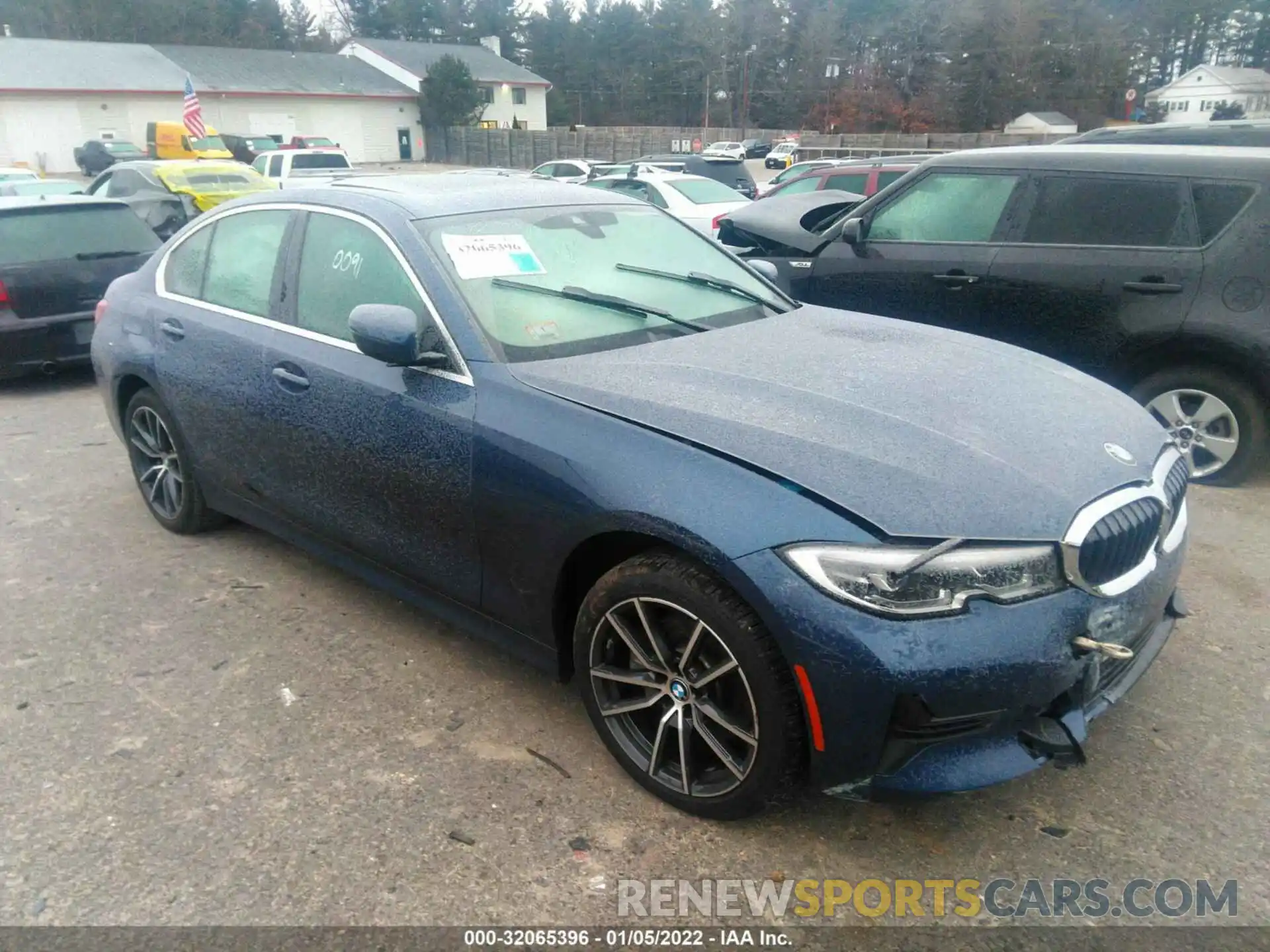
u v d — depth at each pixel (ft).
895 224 20.21
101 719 10.73
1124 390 18.01
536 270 11.29
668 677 8.86
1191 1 217.15
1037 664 7.57
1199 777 9.48
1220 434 17.08
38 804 9.35
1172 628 9.80
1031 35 216.74
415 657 11.92
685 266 12.76
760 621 7.96
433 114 197.16
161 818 9.12
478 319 10.32
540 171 77.10
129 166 56.34
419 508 10.57
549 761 9.89
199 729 10.50
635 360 10.16
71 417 23.21
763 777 8.25
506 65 230.27
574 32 299.38
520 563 9.66
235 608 13.21
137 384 15.35
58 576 14.30
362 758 9.98
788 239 21.79
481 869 8.46
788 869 8.43
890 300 20.22
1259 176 16.37
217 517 15.57
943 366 10.43
